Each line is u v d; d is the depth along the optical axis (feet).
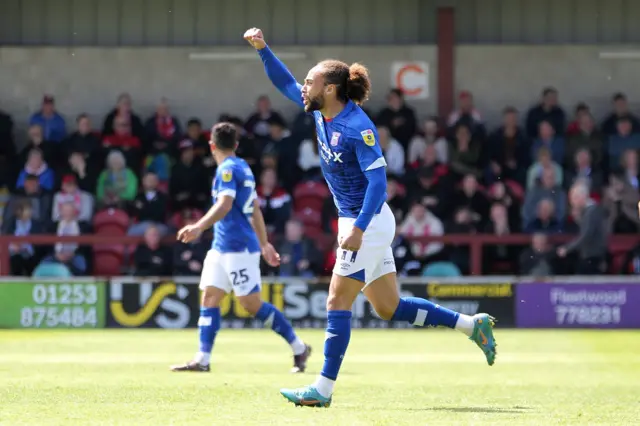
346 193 50.70
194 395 58.08
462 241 140.87
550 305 128.16
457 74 171.32
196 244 140.87
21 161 156.25
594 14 170.30
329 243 139.74
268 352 94.32
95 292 126.82
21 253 146.92
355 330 126.11
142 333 119.24
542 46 170.50
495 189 146.10
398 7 170.91
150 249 141.28
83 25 172.55
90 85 172.86
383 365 83.05
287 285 126.11
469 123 152.35
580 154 152.66
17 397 57.06
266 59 55.83
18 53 172.35
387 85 171.53
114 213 149.69
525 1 170.40
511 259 145.38
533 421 46.75
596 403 55.93
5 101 172.35
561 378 72.90
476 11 170.71
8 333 119.14
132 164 154.92
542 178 147.74
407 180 147.23
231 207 73.72
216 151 74.13
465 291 128.26
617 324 128.26
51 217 151.12
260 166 152.56
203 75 173.17
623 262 142.61
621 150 156.35
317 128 50.80
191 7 172.04
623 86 170.50
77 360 85.40
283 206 144.66
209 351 75.10
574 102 171.12
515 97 171.12
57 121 165.89
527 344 106.32
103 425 44.83
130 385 64.18
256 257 74.64
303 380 68.03
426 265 140.56
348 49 171.94
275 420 46.26
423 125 165.27
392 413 49.52
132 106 172.96
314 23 172.14
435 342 107.96
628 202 148.05
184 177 150.51
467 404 54.80
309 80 49.70
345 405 53.52
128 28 172.86
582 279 128.77
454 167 150.30
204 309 75.25
